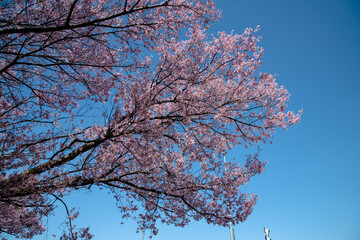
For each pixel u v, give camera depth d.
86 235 6.52
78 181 5.71
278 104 7.06
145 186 6.95
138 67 6.17
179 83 6.40
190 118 6.19
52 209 5.71
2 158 5.13
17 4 5.05
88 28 5.62
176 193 6.81
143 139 5.45
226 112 6.84
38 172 5.50
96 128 5.94
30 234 8.73
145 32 5.70
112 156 6.20
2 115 5.88
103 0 5.61
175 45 6.26
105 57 6.30
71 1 5.18
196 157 6.54
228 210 6.96
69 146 5.39
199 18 5.91
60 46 5.88
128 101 5.91
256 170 7.02
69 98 6.81
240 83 6.79
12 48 5.61
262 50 6.58
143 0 5.50
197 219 7.29
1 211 6.50
